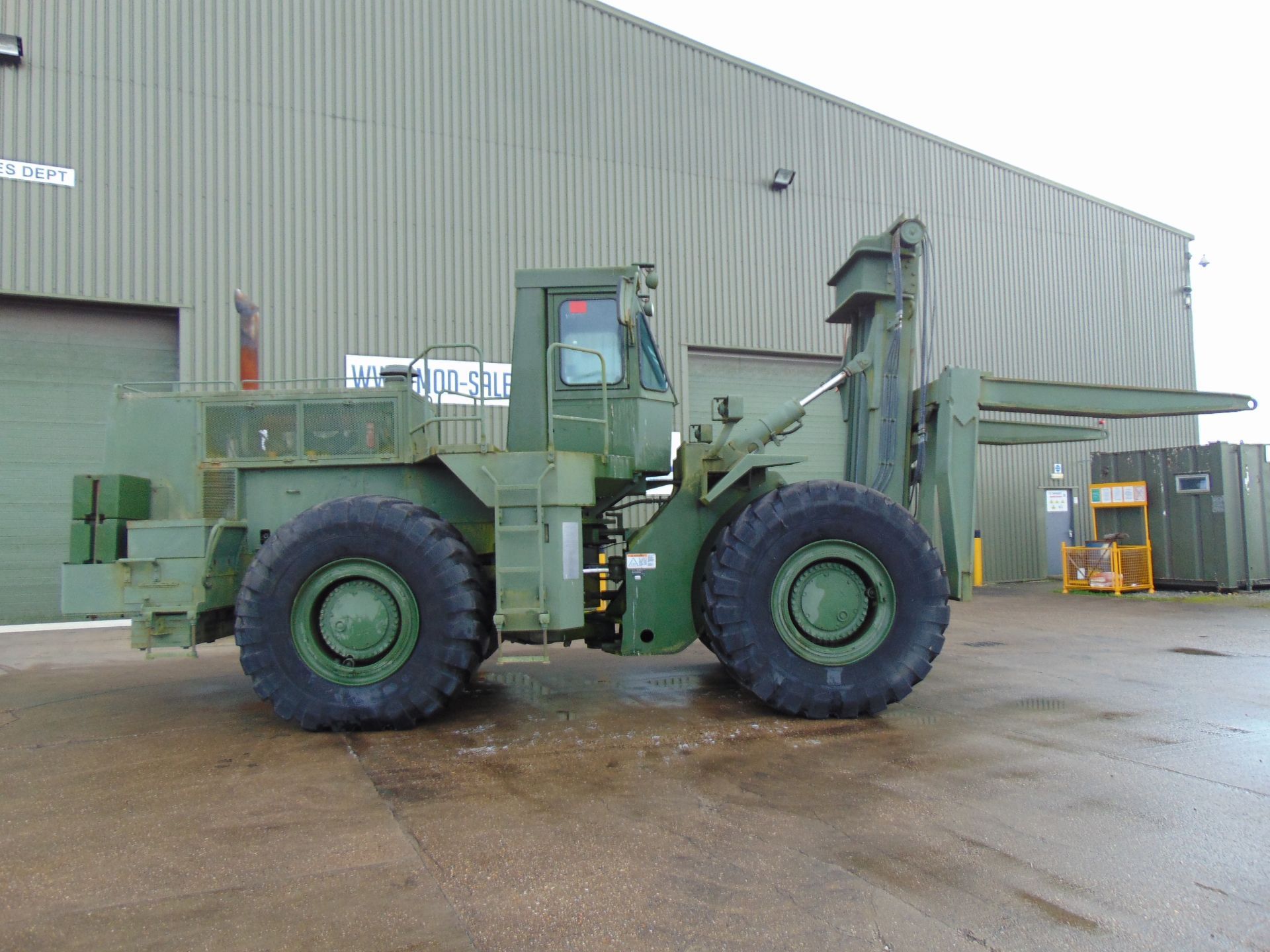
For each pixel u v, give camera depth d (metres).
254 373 6.17
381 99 11.66
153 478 5.14
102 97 10.51
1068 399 5.78
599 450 5.30
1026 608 11.14
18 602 10.35
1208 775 3.65
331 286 11.30
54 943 2.26
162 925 2.35
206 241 10.83
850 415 6.07
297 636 4.54
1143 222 16.66
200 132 10.87
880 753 4.03
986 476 15.25
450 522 5.15
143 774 3.82
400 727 4.55
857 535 4.76
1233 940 2.24
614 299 5.41
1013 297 15.51
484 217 12.03
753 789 3.49
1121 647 7.59
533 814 3.22
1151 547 13.38
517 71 12.31
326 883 2.62
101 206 10.45
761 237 13.56
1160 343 16.77
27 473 10.39
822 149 14.06
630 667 6.76
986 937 2.25
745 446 5.43
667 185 13.03
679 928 2.32
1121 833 2.99
